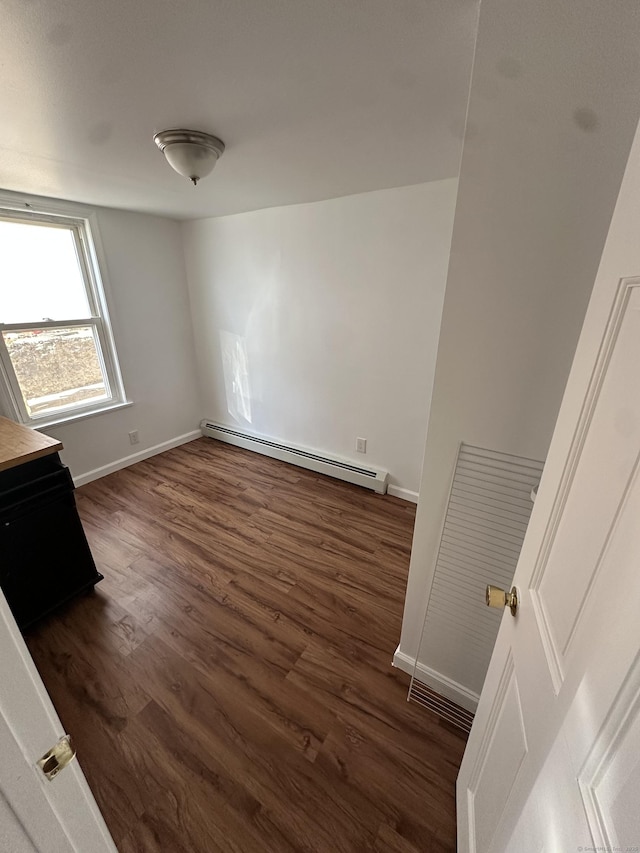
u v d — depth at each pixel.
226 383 3.50
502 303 0.89
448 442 1.09
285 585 1.92
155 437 3.38
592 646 0.44
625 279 0.48
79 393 2.80
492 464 1.04
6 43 0.81
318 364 2.85
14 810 0.42
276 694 1.39
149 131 1.31
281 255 2.72
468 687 1.34
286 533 2.34
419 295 2.25
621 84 0.64
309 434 3.14
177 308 3.32
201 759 1.19
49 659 1.52
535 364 0.89
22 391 2.47
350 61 0.91
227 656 1.53
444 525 1.18
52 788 0.46
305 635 1.64
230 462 3.27
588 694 0.42
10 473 1.50
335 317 2.63
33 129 1.27
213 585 1.91
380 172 1.80
